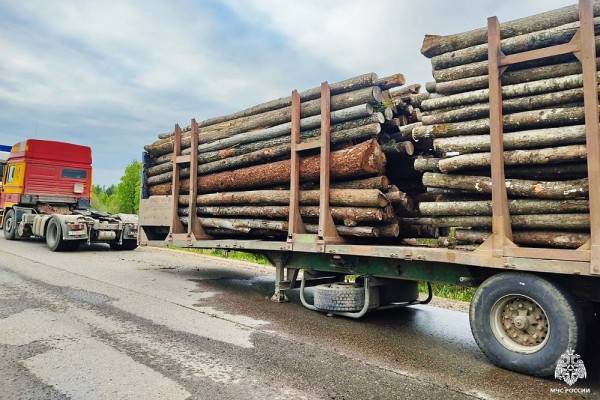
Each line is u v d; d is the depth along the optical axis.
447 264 5.31
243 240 7.75
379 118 6.11
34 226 15.24
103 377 3.95
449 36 5.30
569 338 4.01
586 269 3.95
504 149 4.71
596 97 4.10
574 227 4.35
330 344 5.15
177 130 9.29
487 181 4.80
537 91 4.59
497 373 4.33
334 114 6.46
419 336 5.61
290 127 7.04
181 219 9.22
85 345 4.80
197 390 3.72
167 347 4.84
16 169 16.02
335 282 7.29
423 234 6.62
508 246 4.44
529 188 4.53
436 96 5.43
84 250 14.82
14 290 7.55
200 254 14.95
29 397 3.52
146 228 10.16
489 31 4.79
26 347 4.69
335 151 6.48
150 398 3.55
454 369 4.43
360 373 4.25
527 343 4.34
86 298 7.14
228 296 7.86
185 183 9.20
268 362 4.47
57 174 16.23
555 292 4.11
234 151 8.04
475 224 4.94
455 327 6.11
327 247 6.20
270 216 7.48
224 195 8.17
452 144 5.04
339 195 6.30
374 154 6.08
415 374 4.27
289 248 6.72
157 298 7.43
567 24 4.48
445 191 5.29
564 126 4.43
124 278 9.34
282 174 7.07
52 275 9.23
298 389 3.82
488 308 4.52
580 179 4.37
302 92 6.95
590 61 4.15
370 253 5.65
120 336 5.17
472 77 5.05
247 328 5.74
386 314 6.84
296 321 6.20
